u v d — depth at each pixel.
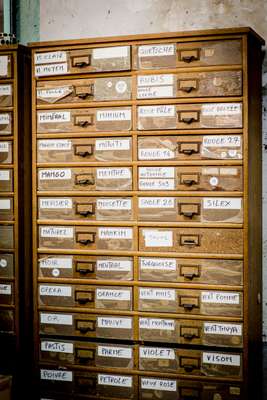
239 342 2.54
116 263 2.68
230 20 3.09
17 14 3.47
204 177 2.56
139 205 2.64
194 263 2.59
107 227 2.69
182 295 2.61
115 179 2.67
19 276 2.86
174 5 3.18
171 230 2.61
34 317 2.80
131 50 2.63
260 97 2.95
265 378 3.05
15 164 2.83
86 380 2.74
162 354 2.64
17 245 2.85
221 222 2.55
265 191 3.04
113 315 2.70
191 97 2.56
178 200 2.59
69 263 2.75
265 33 3.04
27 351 2.96
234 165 2.53
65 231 2.75
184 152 2.57
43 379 2.80
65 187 2.74
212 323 2.57
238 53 2.50
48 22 3.40
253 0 3.05
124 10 3.26
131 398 2.69
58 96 2.74
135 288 2.67
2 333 2.89
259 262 2.95
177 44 2.57
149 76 2.61
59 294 2.77
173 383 2.63
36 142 2.78
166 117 2.59
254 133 2.75
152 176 2.62
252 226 2.69
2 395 2.42
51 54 2.73
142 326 2.66
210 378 2.58
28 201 2.94
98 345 2.72
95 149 2.69
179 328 2.62
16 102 2.82
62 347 2.77
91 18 3.32
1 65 2.83
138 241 2.65
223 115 2.53
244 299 2.53
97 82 2.68
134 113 2.63
